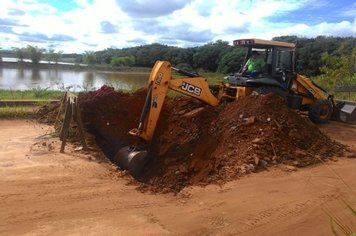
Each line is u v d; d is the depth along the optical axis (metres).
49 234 5.68
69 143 10.17
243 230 5.98
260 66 13.37
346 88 19.66
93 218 6.23
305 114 14.88
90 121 11.16
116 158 9.70
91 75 38.03
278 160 8.70
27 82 28.50
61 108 11.42
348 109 14.76
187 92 10.64
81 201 6.82
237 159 8.60
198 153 9.60
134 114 11.48
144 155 9.38
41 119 12.62
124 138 10.95
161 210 6.63
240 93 12.54
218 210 6.63
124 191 7.41
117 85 21.84
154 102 9.76
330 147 9.84
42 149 9.59
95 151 9.74
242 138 9.25
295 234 5.91
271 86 12.89
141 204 6.85
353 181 7.91
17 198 6.79
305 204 6.85
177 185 8.47
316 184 7.70
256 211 6.58
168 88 10.15
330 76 24.80
